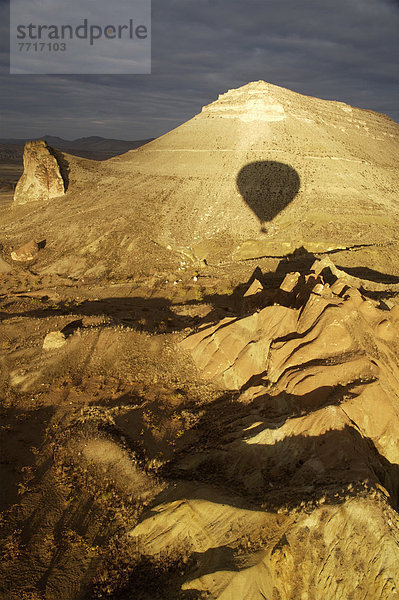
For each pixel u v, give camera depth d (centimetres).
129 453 2688
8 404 3431
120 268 7994
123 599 1864
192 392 3372
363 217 8994
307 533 1797
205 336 3775
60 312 5756
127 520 2259
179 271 7581
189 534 2008
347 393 2470
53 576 2009
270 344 3297
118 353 3903
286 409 2703
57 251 8738
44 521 2308
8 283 7656
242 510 1978
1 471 2666
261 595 1694
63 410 3303
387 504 1853
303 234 8269
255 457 2378
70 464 2731
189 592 1741
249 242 8225
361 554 1734
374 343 2794
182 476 2450
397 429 2370
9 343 4203
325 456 2202
